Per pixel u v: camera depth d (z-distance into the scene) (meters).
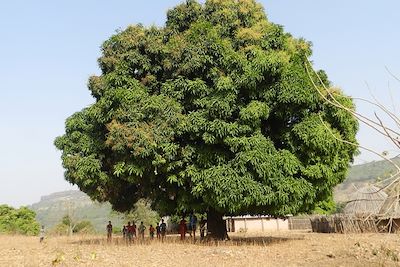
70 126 24.08
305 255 16.33
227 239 24.03
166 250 18.72
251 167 19.28
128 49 22.83
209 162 20.36
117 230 53.44
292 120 21.41
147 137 19.73
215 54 20.72
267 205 20.14
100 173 22.83
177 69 21.72
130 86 21.66
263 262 14.55
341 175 22.17
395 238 18.89
